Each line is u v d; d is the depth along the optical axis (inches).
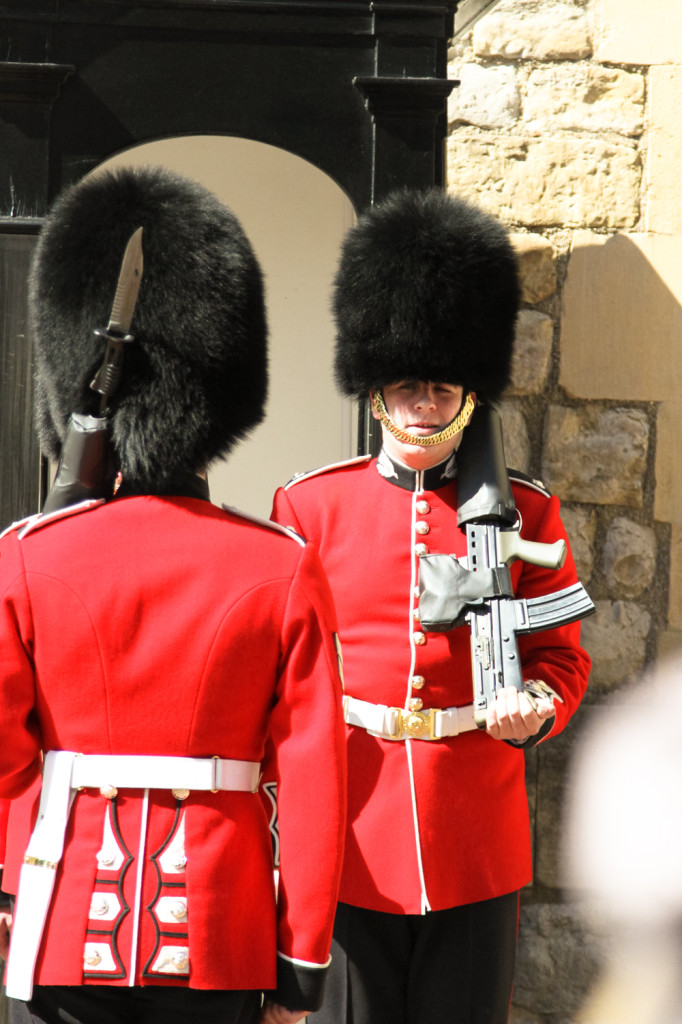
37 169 339.0
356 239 328.8
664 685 430.9
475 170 435.2
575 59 436.1
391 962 302.4
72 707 221.3
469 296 316.2
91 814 218.1
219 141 477.1
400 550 311.4
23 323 339.6
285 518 327.9
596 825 424.2
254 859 223.9
